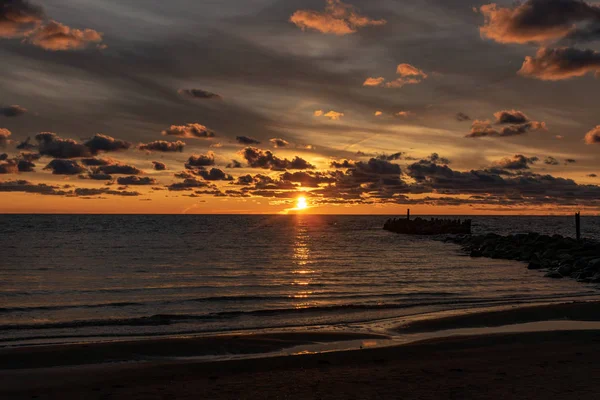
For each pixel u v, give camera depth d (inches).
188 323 741.3
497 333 668.7
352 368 505.7
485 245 2153.1
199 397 421.7
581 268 1362.0
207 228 4702.3
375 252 2113.7
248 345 612.1
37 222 6122.1
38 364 525.3
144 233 3619.6
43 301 922.1
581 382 443.5
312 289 1081.4
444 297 977.5
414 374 479.2
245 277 1273.4
